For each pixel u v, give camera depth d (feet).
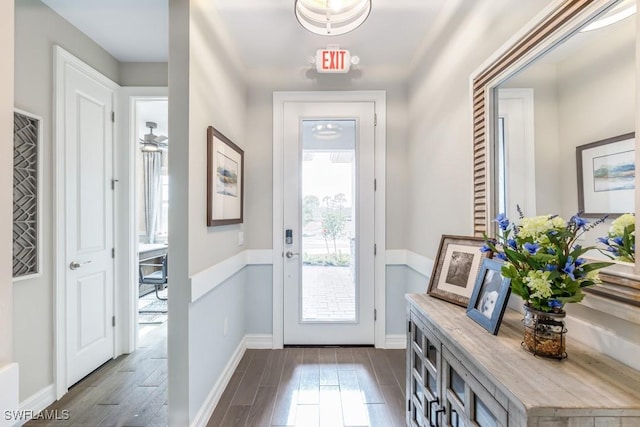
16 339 5.55
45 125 6.06
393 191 8.84
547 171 3.70
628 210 2.79
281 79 8.80
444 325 3.91
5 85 2.04
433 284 5.41
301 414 5.85
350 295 8.87
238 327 8.04
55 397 6.25
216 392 6.24
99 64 7.53
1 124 2.01
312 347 8.78
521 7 4.04
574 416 2.24
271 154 8.81
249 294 8.82
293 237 8.83
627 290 2.74
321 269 8.87
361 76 8.79
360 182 8.80
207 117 5.88
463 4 5.53
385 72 8.80
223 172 6.65
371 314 8.82
